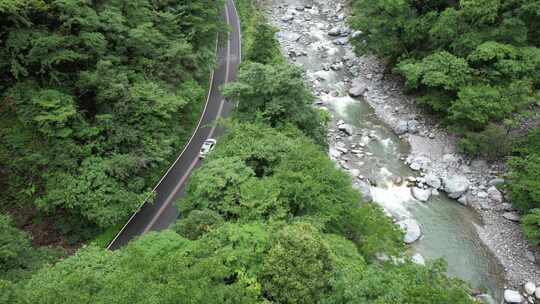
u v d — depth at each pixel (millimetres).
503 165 34875
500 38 37812
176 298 12148
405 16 43344
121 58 31672
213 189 21656
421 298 12805
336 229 21953
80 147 26109
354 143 39625
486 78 37094
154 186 32000
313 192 20828
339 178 22859
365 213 22297
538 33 38812
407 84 42688
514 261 27922
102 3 31547
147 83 32156
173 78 35656
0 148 25000
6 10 23703
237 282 15031
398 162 37312
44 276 15227
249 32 55375
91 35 27141
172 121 34438
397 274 15195
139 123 29734
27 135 25531
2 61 25031
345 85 48438
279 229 17688
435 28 39406
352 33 56719
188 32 40906
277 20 62156
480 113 34062
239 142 25984
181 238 17406
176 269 13719
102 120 27625
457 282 14906
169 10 39812
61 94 26109
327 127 40656
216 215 20375
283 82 28719
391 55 47625
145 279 13328
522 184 29047
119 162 26594
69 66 28516
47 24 27062
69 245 26406
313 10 65250
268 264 15695
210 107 41312
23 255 20250
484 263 28031
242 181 21812
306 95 31375
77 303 12250
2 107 25531
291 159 22984
